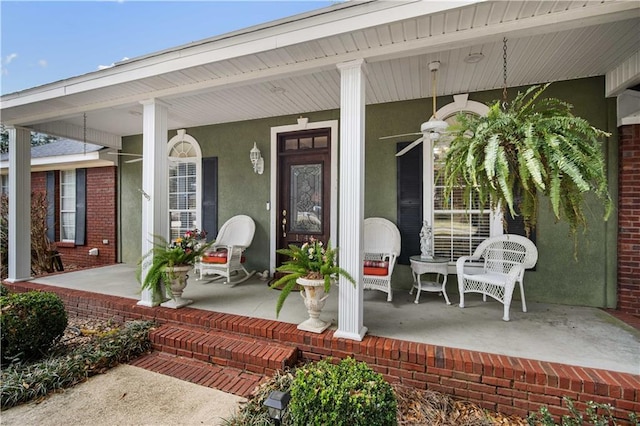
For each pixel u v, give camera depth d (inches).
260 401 87.5
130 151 252.8
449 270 165.5
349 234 109.0
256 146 206.7
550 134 76.4
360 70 108.6
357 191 108.4
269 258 204.4
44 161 269.6
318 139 195.5
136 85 138.1
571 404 77.8
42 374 97.7
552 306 143.3
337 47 105.4
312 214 196.5
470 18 90.0
